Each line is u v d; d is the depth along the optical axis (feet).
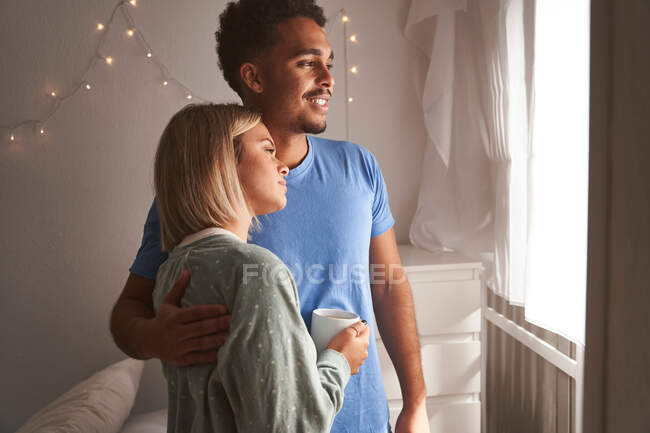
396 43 6.76
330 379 2.08
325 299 2.99
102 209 6.49
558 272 4.34
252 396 1.73
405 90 6.87
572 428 4.54
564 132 4.25
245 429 1.73
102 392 4.77
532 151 4.60
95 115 6.34
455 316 5.77
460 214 6.32
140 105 6.40
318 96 2.96
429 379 5.80
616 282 1.57
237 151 2.29
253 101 3.04
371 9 6.68
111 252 6.56
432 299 5.73
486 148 5.94
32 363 6.52
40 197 6.35
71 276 6.51
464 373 5.86
